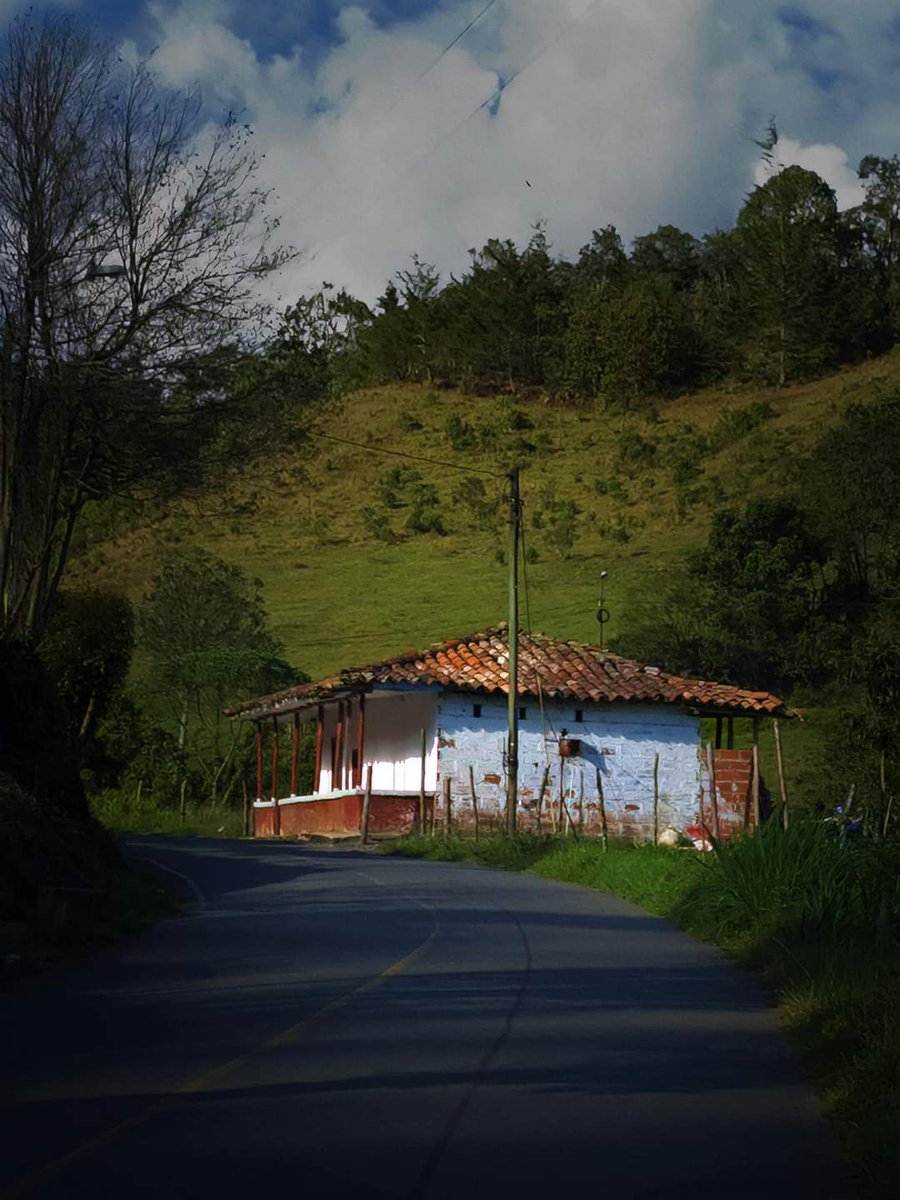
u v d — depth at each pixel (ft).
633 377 447.01
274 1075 25.23
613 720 123.24
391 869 77.56
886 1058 24.67
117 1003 33.04
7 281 65.51
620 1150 20.89
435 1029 30.07
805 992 34.19
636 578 285.23
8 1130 21.22
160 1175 18.88
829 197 455.22
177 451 72.02
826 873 48.21
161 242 66.95
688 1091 24.99
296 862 81.25
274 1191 18.26
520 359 477.36
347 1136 21.12
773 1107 23.99
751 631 212.43
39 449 68.85
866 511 228.84
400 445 424.05
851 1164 20.45
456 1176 19.20
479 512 352.90
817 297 436.76
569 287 517.96
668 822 122.62
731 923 47.91
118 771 157.69
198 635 205.67
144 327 67.36
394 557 328.49
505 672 122.11
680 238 526.98
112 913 47.73
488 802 119.14
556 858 78.28
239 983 36.19
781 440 368.68
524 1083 25.09
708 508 332.39
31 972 37.76
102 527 81.82
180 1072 25.43
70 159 65.26
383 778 128.88
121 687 153.07
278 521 362.94
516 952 43.37
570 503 347.77
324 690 119.96
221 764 165.89
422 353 494.18
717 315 457.27
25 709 61.57
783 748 176.55
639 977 39.09
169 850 90.63
